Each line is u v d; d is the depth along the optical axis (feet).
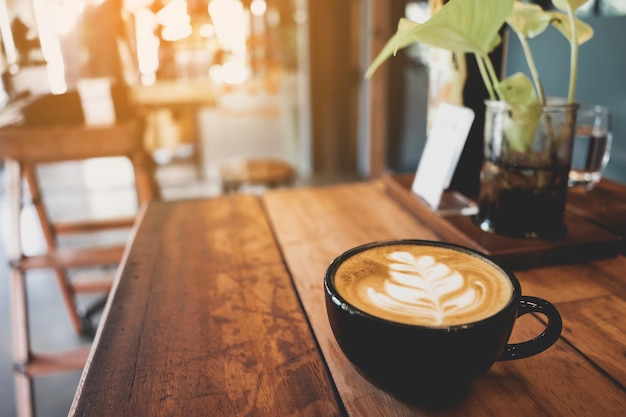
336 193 4.00
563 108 2.46
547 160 2.54
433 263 1.81
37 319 8.29
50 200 14.01
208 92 13.70
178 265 2.75
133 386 1.76
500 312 1.42
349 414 1.59
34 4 7.27
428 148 3.42
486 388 1.70
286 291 2.43
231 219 3.48
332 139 16.12
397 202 3.72
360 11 14.69
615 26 4.79
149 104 13.30
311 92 15.58
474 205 3.24
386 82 13.33
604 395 1.66
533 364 1.82
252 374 1.82
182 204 3.85
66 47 7.54
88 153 6.68
